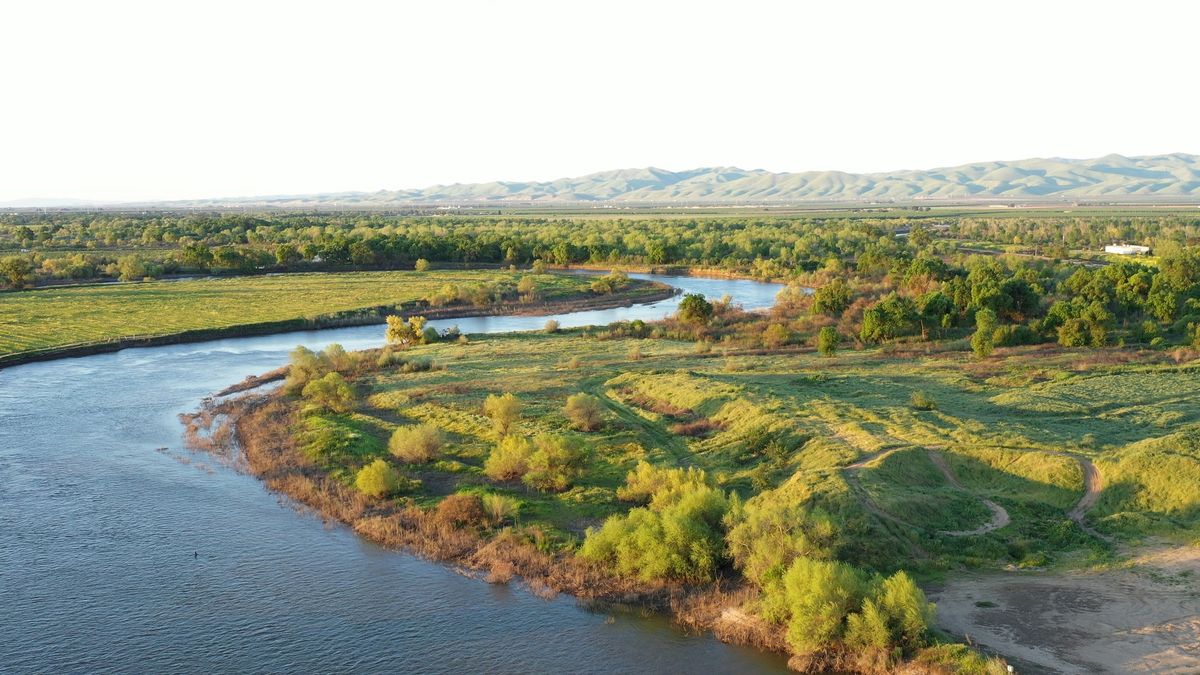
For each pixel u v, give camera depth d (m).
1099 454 53.41
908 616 35.69
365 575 45.72
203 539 50.44
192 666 37.09
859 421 64.56
